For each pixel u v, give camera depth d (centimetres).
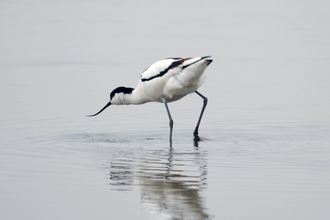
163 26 3150
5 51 2606
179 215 738
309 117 1467
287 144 1179
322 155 1071
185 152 1109
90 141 1227
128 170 959
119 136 1286
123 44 2711
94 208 765
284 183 873
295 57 2412
